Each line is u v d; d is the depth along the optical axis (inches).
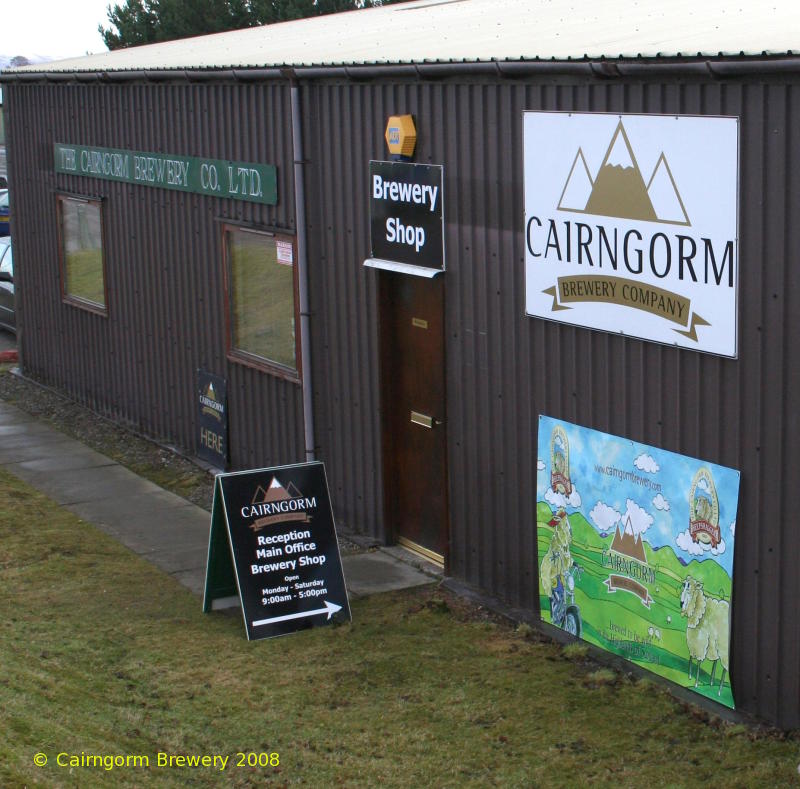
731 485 262.5
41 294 633.6
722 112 254.8
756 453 257.4
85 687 274.8
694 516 273.0
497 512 339.6
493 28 393.1
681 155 264.4
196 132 469.1
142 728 256.2
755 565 260.1
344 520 417.1
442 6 538.9
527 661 299.3
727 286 258.1
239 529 320.8
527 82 306.8
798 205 242.4
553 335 311.1
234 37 603.2
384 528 394.6
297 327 420.8
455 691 282.5
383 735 260.7
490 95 321.1
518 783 239.1
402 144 352.2
